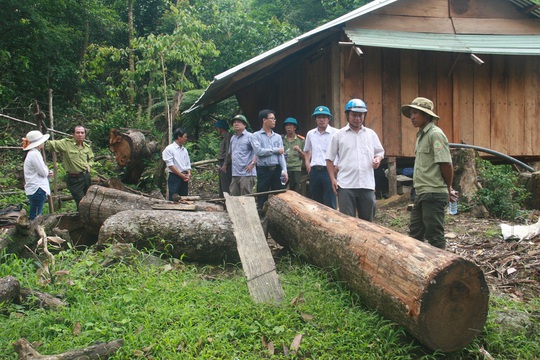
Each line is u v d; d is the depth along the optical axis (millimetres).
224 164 9984
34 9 16234
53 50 17438
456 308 3900
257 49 16969
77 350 3635
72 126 16547
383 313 4316
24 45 16812
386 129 9867
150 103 18172
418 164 5344
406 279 3961
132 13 21953
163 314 4273
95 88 19469
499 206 8461
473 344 4172
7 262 5379
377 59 9859
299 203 6117
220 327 4141
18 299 4527
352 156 6023
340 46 9711
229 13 18422
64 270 5016
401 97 9938
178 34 14289
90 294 4637
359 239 4703
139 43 14273
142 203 6844
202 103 12070
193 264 5906
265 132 7910
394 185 9859
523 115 10242
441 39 9594
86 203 6879
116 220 6000
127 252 5422
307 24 21453
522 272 5777
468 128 10102
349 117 6031
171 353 3777
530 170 9602
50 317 4176
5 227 6801
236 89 11844
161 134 16109
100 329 4031
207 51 14734
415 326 3875
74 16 18547
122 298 4512
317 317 4363
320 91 10828
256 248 5285
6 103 15484
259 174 7898
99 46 18406
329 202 7473
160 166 12609
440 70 10055
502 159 10344
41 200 7754
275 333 4098
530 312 4871
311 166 7613
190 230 5910
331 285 5004
